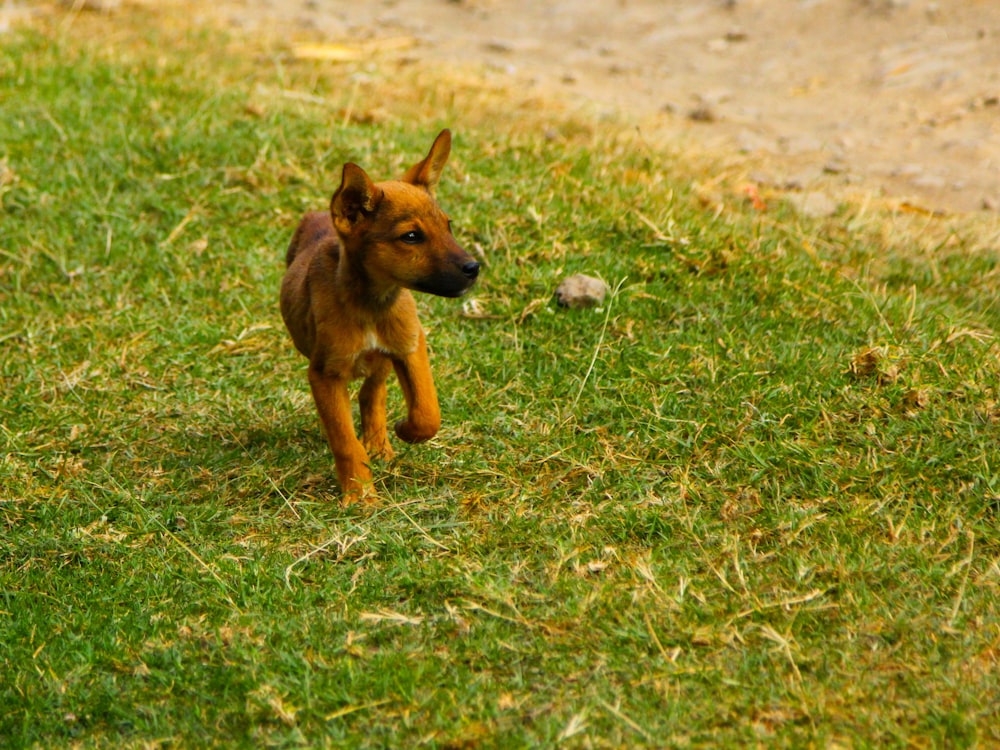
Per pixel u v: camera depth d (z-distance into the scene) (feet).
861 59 63.98
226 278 43.55
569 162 50.55
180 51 69.05
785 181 52.03
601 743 21.77
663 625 25.03
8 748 23.31
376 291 29.94
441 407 35.17
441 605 26.58
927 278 42.34
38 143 52.13
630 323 38.24
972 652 23.54
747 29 70.64
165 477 33.19
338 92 61.87
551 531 28.96
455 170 48.14
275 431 35.19
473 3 80.89
